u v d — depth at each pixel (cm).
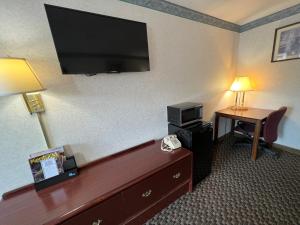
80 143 138
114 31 132
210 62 236
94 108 140
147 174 122
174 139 166
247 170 198
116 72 139
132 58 146
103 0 130
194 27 203
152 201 130
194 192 166
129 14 146
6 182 112
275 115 196
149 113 179
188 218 137
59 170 118
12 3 99
